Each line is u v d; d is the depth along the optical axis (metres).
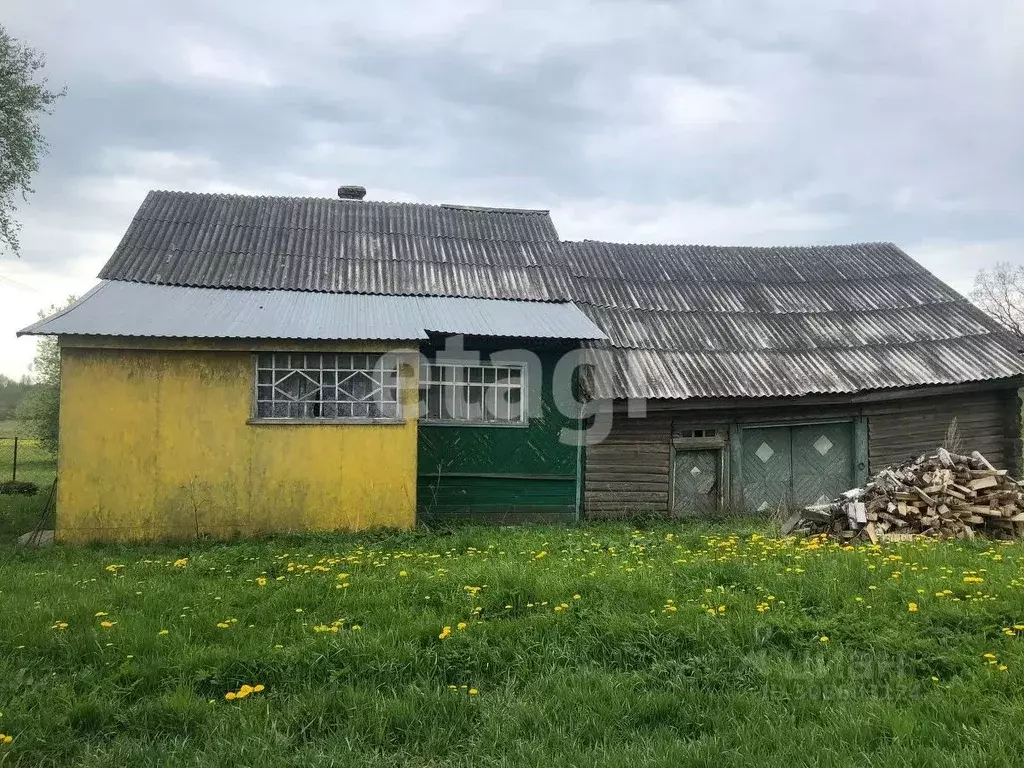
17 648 5.56
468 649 5.36
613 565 7.84
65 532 10.65
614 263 16.86
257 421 11.13
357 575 7.56
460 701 4.66
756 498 14.10
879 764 3.86
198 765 4.00
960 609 5.99
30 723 4.42
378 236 15.41
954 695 4.65
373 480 11.45
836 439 14.48
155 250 13.56
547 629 5.79
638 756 4.00
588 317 14.47
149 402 10.89
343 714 4.58
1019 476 14.76
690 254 17.97
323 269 13.95
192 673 5.10
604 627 5.71
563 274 15.23
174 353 10.97
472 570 7.38
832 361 14.40
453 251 15.33
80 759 4.17
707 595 6.44
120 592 7.04
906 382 13.88
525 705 4.62
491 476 12.67
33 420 30.02
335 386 11.49
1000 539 10.36
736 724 4.35
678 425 13.71
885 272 17.83
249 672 5.08
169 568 8.44
